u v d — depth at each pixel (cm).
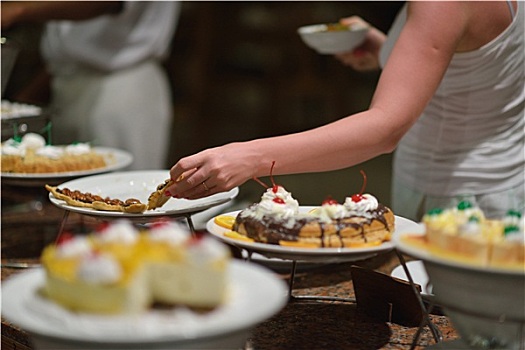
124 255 97
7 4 262
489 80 182
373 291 140
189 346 90
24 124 237
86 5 279
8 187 247
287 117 525
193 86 518
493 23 171
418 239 113
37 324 92
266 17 515
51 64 331
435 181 194
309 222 123
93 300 93
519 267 100
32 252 187
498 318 104
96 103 321
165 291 97
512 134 188
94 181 184
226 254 99
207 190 141
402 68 151
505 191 188
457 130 190
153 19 323
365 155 145
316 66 514
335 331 133
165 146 349
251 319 90
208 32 511
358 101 531
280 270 169
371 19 522
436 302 116
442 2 157
